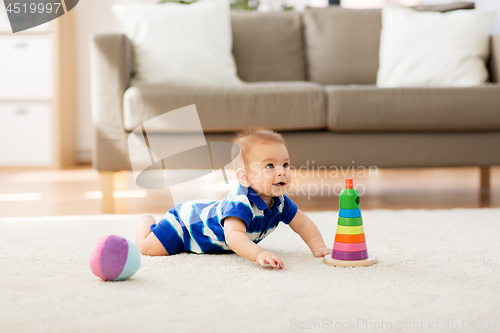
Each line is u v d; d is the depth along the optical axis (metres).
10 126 3.16
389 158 1.75
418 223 1.35
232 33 2.35
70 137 3.45
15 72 3.12
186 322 0.60
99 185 2.41
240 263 0.93
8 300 0.69
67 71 3.37
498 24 2.94
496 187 2.31
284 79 2.34
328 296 0.70
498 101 1.70
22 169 3.15
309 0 3.75
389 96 1.70
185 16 2.11
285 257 0.98
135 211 1.69
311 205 1.84
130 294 0.72
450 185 2.41
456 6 2.41
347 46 2.37
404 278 0.80
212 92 1.68
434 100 1.69
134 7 2.10
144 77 1.98
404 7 2.39
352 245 0.91
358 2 3.82
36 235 1.21
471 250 1.02
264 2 3.47
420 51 2.18
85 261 0.94
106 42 1.68
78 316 0.62
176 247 1.03
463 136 1.76
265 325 0.59
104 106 1.68
